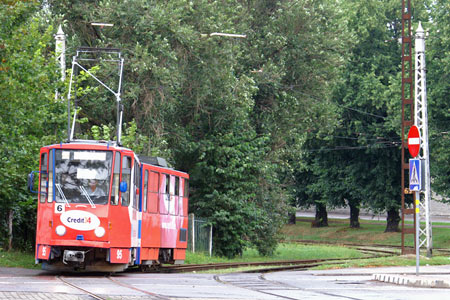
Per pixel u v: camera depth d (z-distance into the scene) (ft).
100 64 186.39
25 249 156.04
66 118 150.30
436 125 306.14
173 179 148.25
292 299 78.79
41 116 144.56
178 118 214.69
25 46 138.51
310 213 590.55
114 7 185.16
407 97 311.06
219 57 200.03
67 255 112.27
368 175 356.38
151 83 188.44
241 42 229.45
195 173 218.38
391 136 341.41
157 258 138.31
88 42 203.62
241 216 215.72
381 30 346.13
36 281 94.38
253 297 80.33
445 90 296.51
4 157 137.80
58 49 154.20
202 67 200.03
